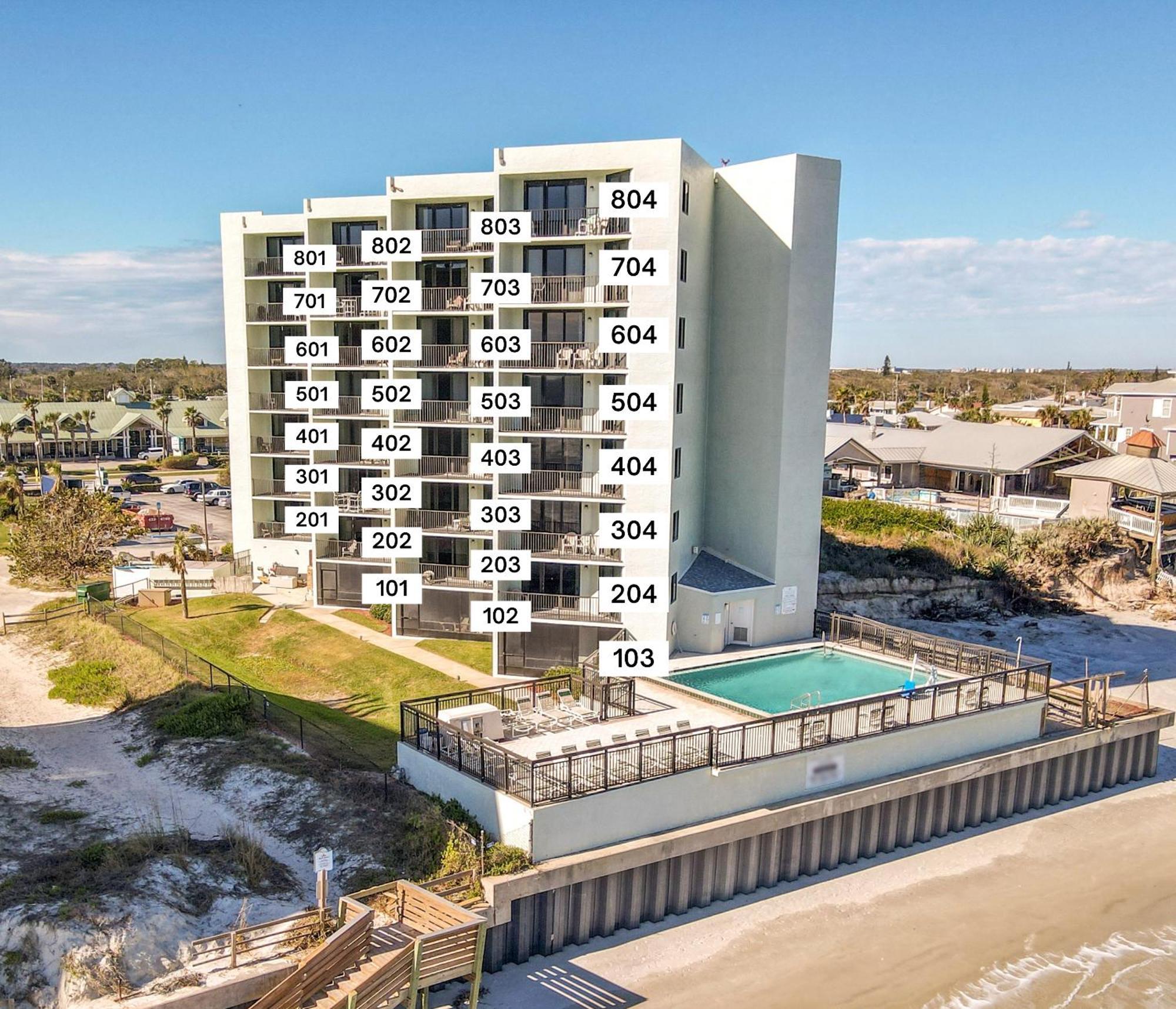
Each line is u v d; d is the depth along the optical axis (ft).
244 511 181.16
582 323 135.23
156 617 159.53
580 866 80.59
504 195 133.08
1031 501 238.48
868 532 210.18
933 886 96.78
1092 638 178.91
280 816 91.61
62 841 84.53
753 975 80.53
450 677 131.85
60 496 195.11
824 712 97.25
